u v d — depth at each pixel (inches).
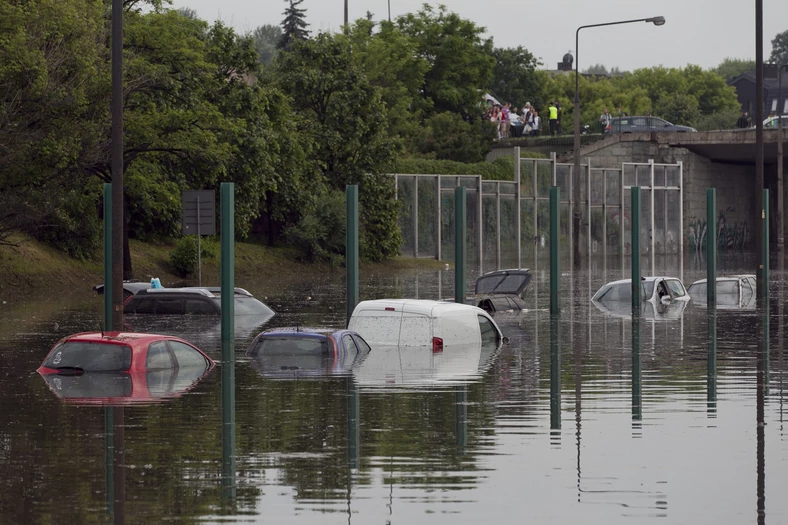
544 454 807.1
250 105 3553.2
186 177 3351.4
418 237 4520.2
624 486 716.0
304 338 1384.1
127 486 712.4
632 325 1868.8
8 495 690.2
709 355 1438.2
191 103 3026.6
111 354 1227.9
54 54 2490.2
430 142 5693.9
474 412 984.9
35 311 2132.1
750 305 2290.8
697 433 888.9
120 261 1430.9
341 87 4178.2
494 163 4938.5
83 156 2652.6
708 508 664.4
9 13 2374.5
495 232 4768.7
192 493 695.7
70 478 732.0
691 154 5782.5
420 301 1517.0
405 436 871.1
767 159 6038.4
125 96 2763.3
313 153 4109.3
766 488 709.9
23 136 2458.2
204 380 1176.2
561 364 1338.6
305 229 3912.4
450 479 733.3
